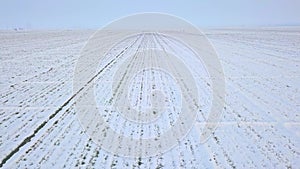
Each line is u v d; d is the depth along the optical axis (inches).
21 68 675.4
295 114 346.9
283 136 284.0
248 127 306.3
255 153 249.0
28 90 468.4
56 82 522.9
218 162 233.9
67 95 433.1
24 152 250.5
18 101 406.3
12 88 483.2
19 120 330.0
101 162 234.1
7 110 366.6
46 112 356.8
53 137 281.7
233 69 647.8
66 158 240.1
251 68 661.3
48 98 419.5
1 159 237.9
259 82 517.0
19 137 282.7
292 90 460.8
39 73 612.4
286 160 237.0
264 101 400.2
